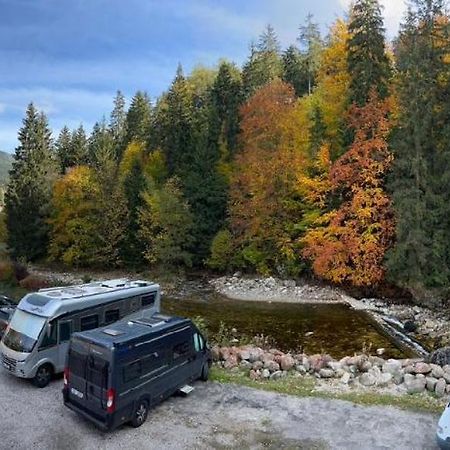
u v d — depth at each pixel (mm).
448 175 33500
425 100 34750
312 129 42531
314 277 42812
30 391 15141
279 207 43156
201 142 51562
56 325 15891
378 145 36156
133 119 78938
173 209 47344
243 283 43438
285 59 73438
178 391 14609
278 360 18062
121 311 18656
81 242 52844
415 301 36000
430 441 12180
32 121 60781
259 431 12609
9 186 60000
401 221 34062
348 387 16094
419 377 16094
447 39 35469
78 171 56000
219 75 65562
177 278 47156
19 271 42625
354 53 40469
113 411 11742
